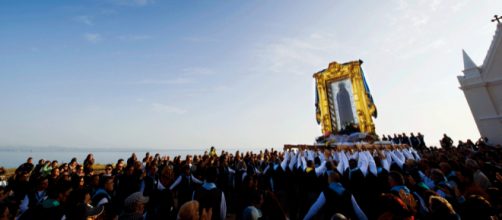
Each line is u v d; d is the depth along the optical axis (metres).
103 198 4.81
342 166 7.91
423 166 6.28
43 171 8.73
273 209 3.02
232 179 9.98
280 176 9.38
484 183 4.96
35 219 3.52
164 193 4.89
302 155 10.01
